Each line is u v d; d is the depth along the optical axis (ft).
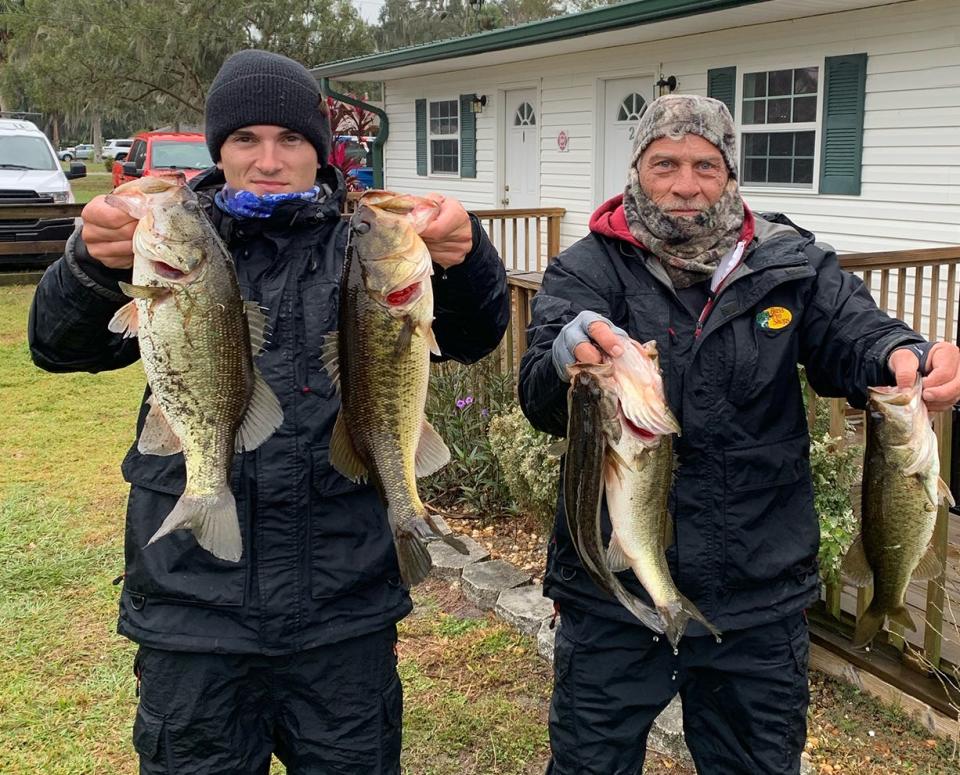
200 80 106.83
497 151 48.96
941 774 10.84
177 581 7.29
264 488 7.18
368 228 6.53
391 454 6.70
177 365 6.45
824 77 30.27
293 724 7.76
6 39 133.18
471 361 8.55
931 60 27.07
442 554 16.62
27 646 14.21
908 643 12.09
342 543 7.45
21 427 25.67
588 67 41.52
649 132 8.25
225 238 7.47
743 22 31.99
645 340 8.19
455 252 7.01
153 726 7.43
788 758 8.33
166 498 7.37
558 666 8.57
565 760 8.55
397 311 6.49
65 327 7.10
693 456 7.97
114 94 107.65
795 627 8.30
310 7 105.40
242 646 7.25
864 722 11.85
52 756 11.71
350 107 57.52
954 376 7.46
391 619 7.72
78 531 18.52
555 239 43.98
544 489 15.15
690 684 8.55
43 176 54.13
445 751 11.76
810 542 8.29
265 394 6.87
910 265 21.77
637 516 7.12
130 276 6.99
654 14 30.91
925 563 8.42
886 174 28.94
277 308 7.33
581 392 6.97
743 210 8.54
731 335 8.04
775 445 8.06
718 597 8.00
